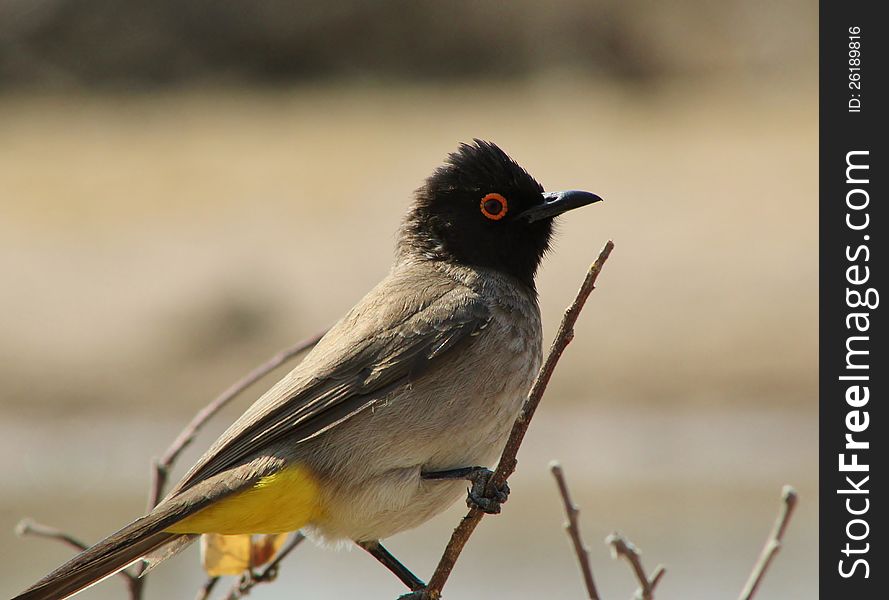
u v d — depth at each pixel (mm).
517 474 14969
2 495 14500
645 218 21844
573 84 32125
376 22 35156
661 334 18875
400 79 34688
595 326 19094
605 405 17953
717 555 12000
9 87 34375
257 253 21328
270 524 6809
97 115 31906
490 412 7086
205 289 20094
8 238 22500
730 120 28219
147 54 34969
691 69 32750
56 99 33625
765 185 22984
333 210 23344
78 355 19500
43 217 23672
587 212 22266
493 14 34125
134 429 17922
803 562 11828
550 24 34000
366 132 28922
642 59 32875
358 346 7027
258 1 35562
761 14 33344
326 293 20469
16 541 12758
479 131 28406
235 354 19438
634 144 26391
